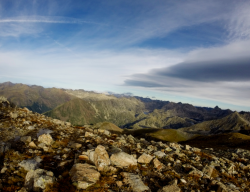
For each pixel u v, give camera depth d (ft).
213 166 64.59
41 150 54.90
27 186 33.22
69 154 54.03
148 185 41.34
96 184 36.22
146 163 54.39
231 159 86.99
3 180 34.22
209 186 46.52
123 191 35.86
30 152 51.11
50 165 44.09
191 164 63.36
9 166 40.24
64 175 38.73
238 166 72.33
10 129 71.92
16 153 47.39
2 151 46.16
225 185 47.19
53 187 33.12
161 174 48.55
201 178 51.21
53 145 61.26
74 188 33.81
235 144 201.87
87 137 84.23
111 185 37.32
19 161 43.55
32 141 59.16
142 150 73.00
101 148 50.47
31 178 34.94
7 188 31.55
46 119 116.06
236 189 48.24
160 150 78.48
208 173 55.36
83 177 37.09
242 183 54.49
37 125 90.33
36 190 31.91
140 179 41.83
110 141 81.82
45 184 33.01
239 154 102.83
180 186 43.21
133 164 50.78
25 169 39.91
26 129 78.69
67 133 88.53
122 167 47.80
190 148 99.66
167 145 98.07
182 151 84.28
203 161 70.59
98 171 42.57
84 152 52.75
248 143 195.72
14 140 60.23
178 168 57.00
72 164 47.06
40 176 34.06
